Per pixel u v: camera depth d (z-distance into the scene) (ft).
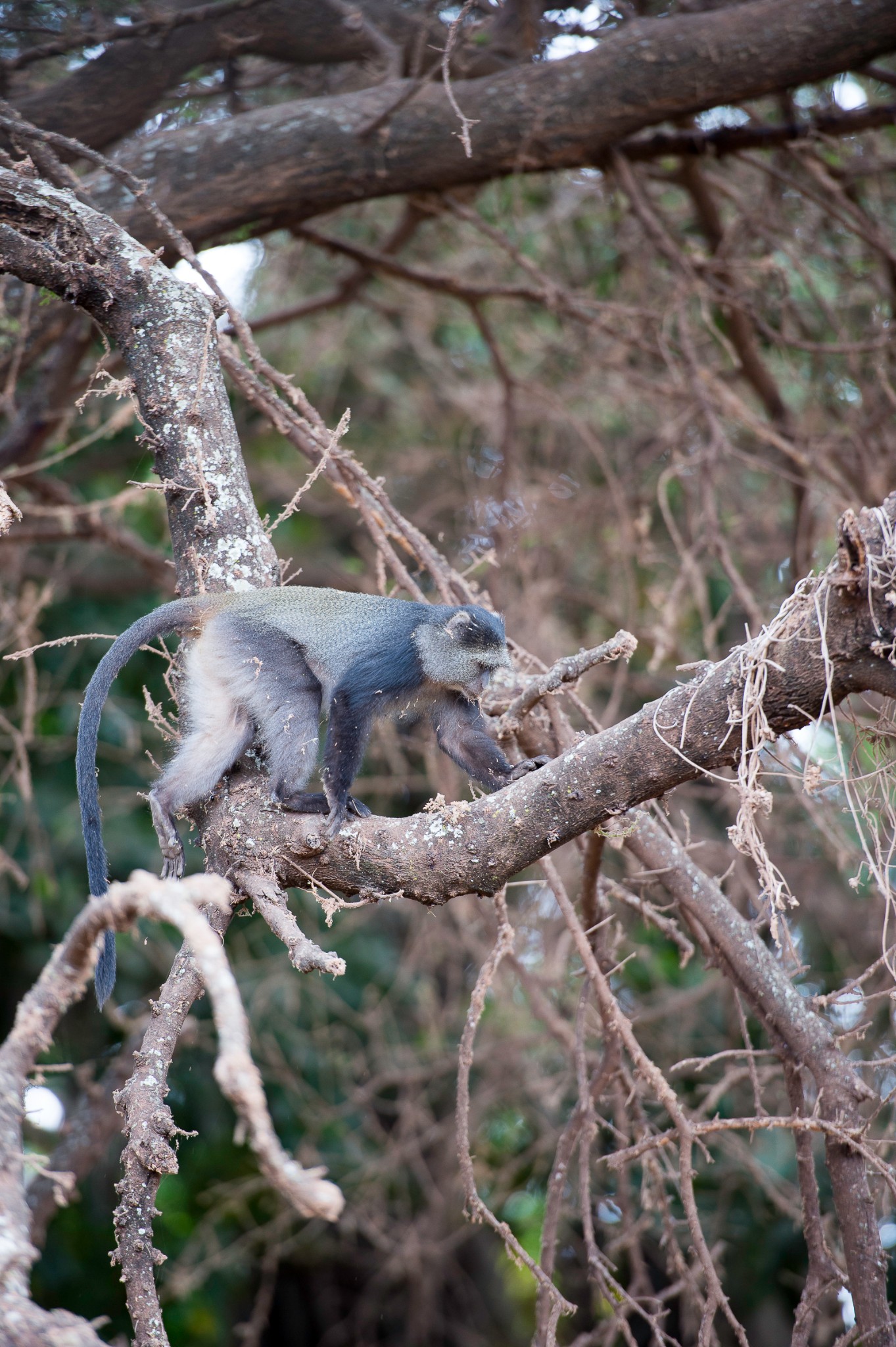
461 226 32.45
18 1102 8.88
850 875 25.22
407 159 22.31
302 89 27.76
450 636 17.35
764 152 29.30
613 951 18.30
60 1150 26.22
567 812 12.90
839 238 29.45
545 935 26.48
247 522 16.33
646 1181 18.45
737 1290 31.45
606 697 32.63
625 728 12.80
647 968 32.07
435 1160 33.58
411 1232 29.71
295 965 11.87
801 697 12.14
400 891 13.50
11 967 32.12
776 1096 26.37
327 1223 34.17
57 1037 31.30
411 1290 33.81
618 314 27.58
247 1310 37.19
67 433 29.58
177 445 15.74
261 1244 34.83
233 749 15.61
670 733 12.53
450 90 17.02
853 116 25.40
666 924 17.51
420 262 34.76
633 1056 15.19
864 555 11.35
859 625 11.66
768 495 29.86
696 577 23.41
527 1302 38.40
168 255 22.50
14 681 31.50
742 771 12.23
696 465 26.89
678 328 26.63
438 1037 29.96
